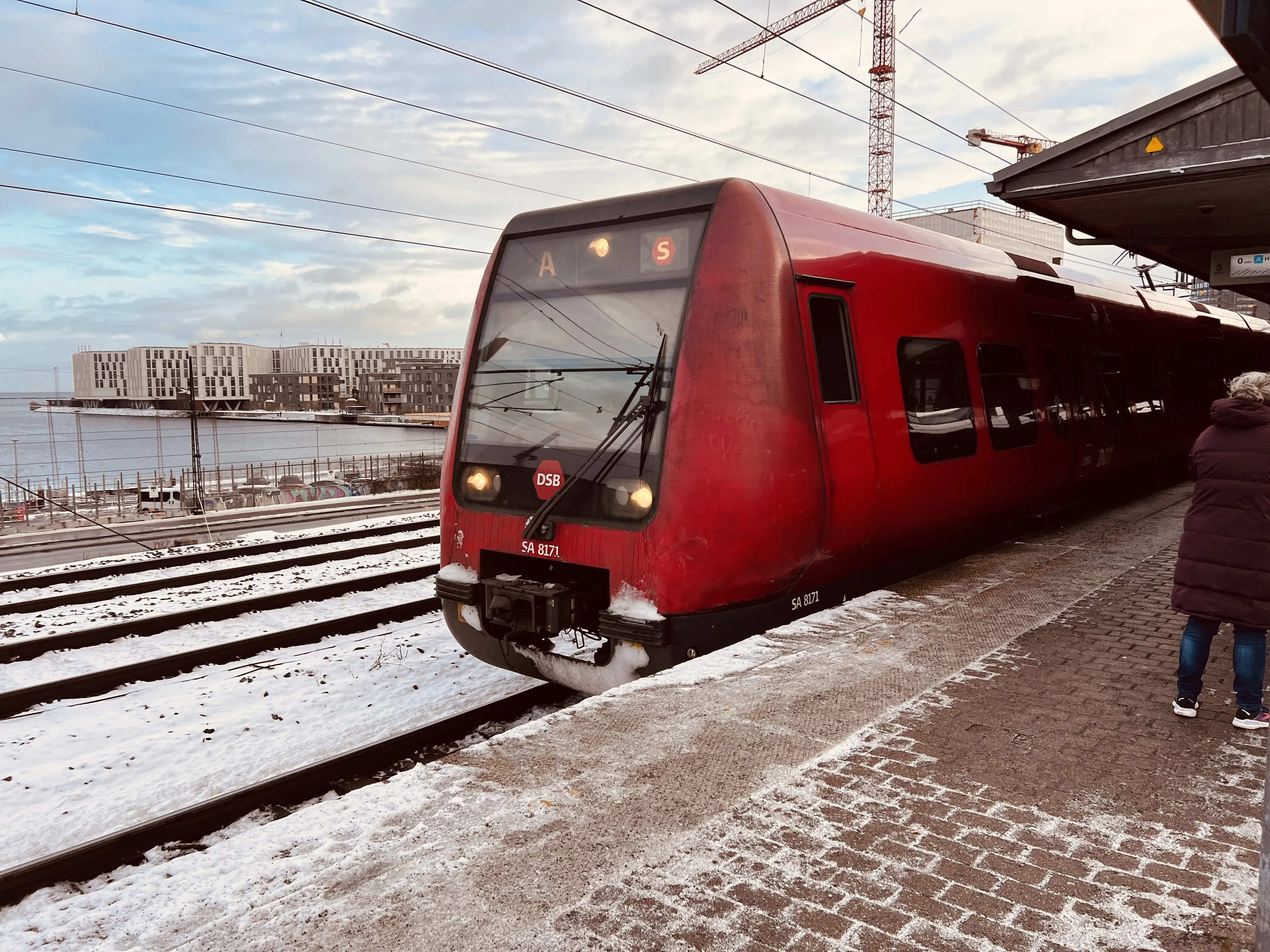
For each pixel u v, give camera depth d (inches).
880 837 115.4
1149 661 186.4
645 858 110.9
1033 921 97.0
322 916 99.8
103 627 325.1
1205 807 123.2
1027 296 339.0
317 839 117.3
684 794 127.8
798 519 207.5
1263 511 145.4
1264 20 65.1
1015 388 317.7
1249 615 145.9
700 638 203.3
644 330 214.1
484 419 240.4
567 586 217.2
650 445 206.1
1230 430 150.3
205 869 114.8
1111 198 325.7
